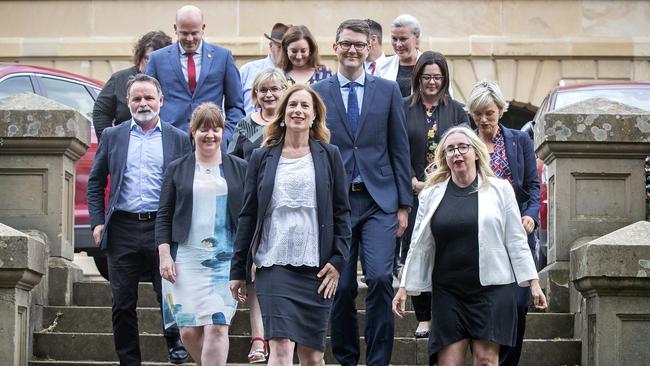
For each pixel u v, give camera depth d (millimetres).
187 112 18688
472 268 14477
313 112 14523
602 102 18781
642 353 16391
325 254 14336
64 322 17953
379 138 16312
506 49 37219
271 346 14188
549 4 37406
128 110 19797
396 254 19359
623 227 18344
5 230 16375
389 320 15719
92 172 16500
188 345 15438
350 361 16078
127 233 16203
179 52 18906
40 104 18703
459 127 14711
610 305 16438
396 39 19688
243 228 14461
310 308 14250
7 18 37688
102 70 37531
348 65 16375
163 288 15469
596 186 18516
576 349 17344
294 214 14336
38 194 18578
